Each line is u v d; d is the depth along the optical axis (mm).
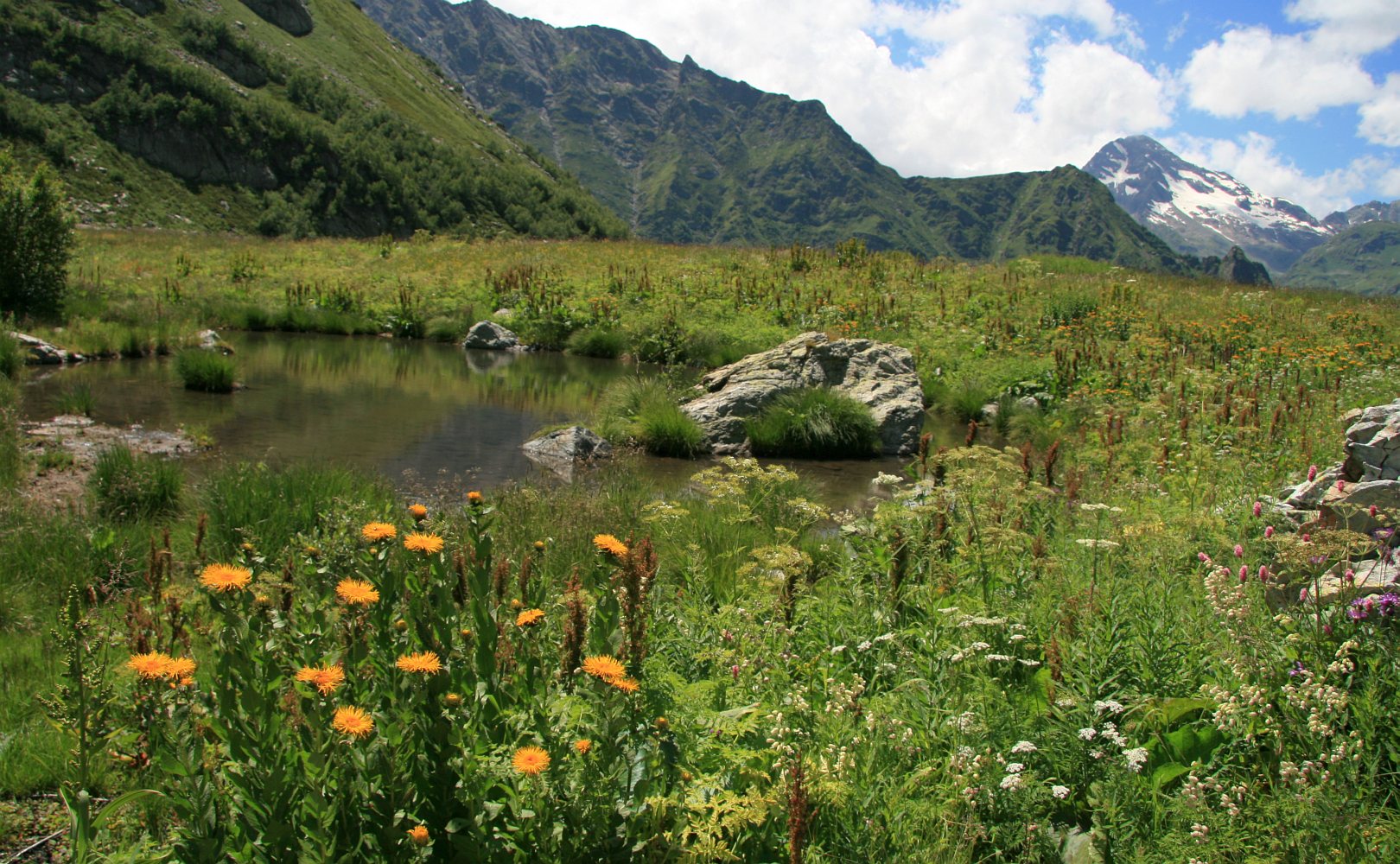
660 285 25500
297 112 95312
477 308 24531
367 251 35625
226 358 15414
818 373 14469
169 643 3646
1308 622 3320
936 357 17719
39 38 77688
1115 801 2701
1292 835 2471
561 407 14602
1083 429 11656
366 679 2502
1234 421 9812
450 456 10703
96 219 67562
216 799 2225
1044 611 4027
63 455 8641
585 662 2420
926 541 5148
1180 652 3516
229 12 108500
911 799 2848
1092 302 20922
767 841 2676
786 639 3988
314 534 5285
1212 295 23859
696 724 2922
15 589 4914
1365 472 4605
